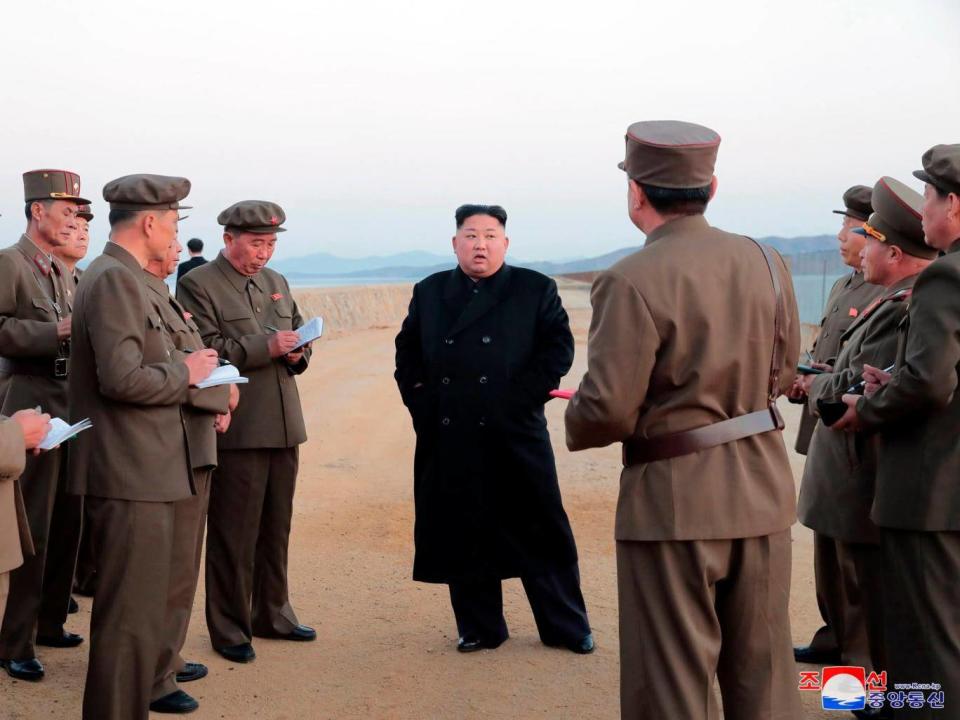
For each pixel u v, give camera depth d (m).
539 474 4.70
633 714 3.00
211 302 4.71
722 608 3.10
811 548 6.39
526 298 4.77
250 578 4.72
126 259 3.70
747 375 3.02
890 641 3.45
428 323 4.83
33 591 4.36
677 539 2.92
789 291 3.16
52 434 3.21
